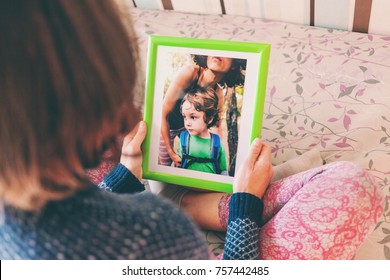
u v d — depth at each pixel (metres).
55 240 0.36
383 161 1.01
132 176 0.82
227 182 0.86
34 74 0.31
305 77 1.20
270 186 0.85
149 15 1.50
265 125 1.14
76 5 0.33
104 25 0.34
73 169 0.37
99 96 0.35
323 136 1.09
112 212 0.38
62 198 0.36
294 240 0.73
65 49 0.32
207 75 0.84
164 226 0.40
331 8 1.30
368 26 1.29
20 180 0.34
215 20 1.44
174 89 0.87
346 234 0.71
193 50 0.84
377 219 0.73
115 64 0.35
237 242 0.73
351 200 0.70
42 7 0.32
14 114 0.32
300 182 0.79
